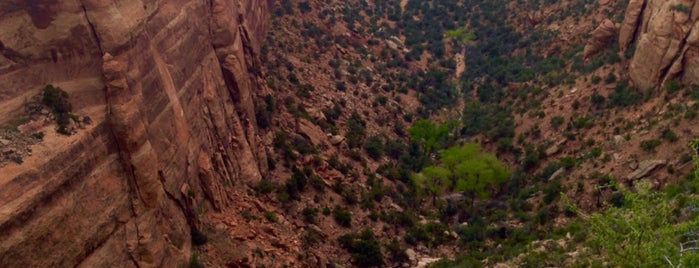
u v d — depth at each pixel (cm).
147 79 2967
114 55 2664
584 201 4666
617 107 5544
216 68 4403
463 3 11394
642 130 4906
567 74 6875
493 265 4116
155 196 2714
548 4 9106
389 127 7081
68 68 2542
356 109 6944
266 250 3628
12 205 1922
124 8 2888
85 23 2588
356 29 9169
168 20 3588
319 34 8125
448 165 6138
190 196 3244
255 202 4041
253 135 4625
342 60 7912
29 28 2462
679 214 3409
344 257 4166
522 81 7575
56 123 2370
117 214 2477
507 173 5825
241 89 4603
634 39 6009
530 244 4231
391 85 8088
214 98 4109
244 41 5259
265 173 4603
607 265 3231
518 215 5009
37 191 2042
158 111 3030
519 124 6569
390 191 5416
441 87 8669
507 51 8919
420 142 6988
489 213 5362
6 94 2317
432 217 5409
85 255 2236
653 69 5234
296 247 3853
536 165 5734
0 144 2109
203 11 4375
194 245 3269
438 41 10194
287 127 5391
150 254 2600
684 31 4944
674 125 4628
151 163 2703
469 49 9812
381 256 4275
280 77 6322
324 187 4788
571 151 5522
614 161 4828
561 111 6206
